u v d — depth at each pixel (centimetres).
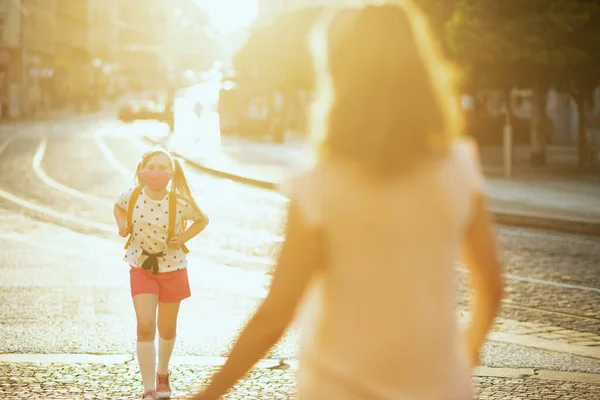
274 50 5538
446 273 262
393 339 257
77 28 11431
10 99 7350
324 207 259
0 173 2931
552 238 1791
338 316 261
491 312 277
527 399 703
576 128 5166
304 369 265
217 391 265
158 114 7469
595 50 3014
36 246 1562
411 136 259
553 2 2925
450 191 261
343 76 263
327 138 263
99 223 1888
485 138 5166
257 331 262
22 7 8144
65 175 2928
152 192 661
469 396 262
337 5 273
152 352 656
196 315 1031
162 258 665
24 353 841
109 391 707
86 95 10081
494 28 2925
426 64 264
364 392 256
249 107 5631
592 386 747
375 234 258
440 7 3084
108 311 1039
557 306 1118
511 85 3134
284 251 262
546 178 3016
